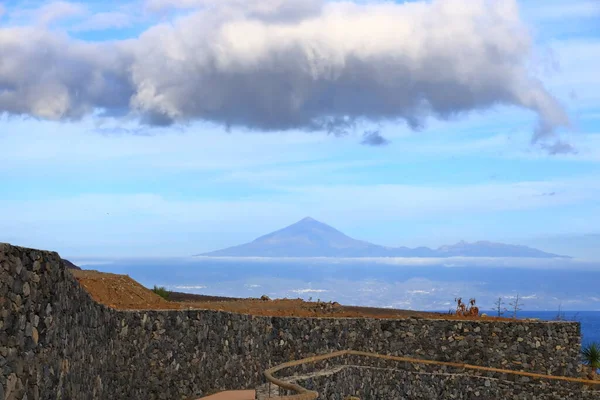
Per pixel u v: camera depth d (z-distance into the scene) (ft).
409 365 113.39
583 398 110.73
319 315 120.37
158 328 79.30
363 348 112.88
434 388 112.06
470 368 114.11
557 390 111.14
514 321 117.08
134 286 105.19
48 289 50.72
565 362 114.01
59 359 53.16
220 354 90.84
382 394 109.81
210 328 88.69
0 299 42.32
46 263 50.39
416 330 115.24
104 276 104.53
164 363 79.97
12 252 44.37
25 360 46.16
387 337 114.42
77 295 58.65
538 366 113.91
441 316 129.39
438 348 115.14
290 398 68.85
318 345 108.37
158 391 79.00
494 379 112.57
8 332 43.60
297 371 102.83
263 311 116.26
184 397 82.58
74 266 109.91
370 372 109.60
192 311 85.15
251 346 98.53
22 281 45.83
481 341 114.93
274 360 104.73
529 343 114.32
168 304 103.76
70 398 55.88
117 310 72.95
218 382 89.86
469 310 134.51
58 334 53.01
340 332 110.93
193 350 84.94
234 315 94.63
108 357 69.21
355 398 90.84
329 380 94.17
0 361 42.29
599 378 116.26
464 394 112.27
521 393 112.06
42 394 49.16
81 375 59.67
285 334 106.01
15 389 44.47
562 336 114.62
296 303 131.54
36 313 48.29
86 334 61.72
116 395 71.00
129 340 74.84
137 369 75.77
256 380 99.25
